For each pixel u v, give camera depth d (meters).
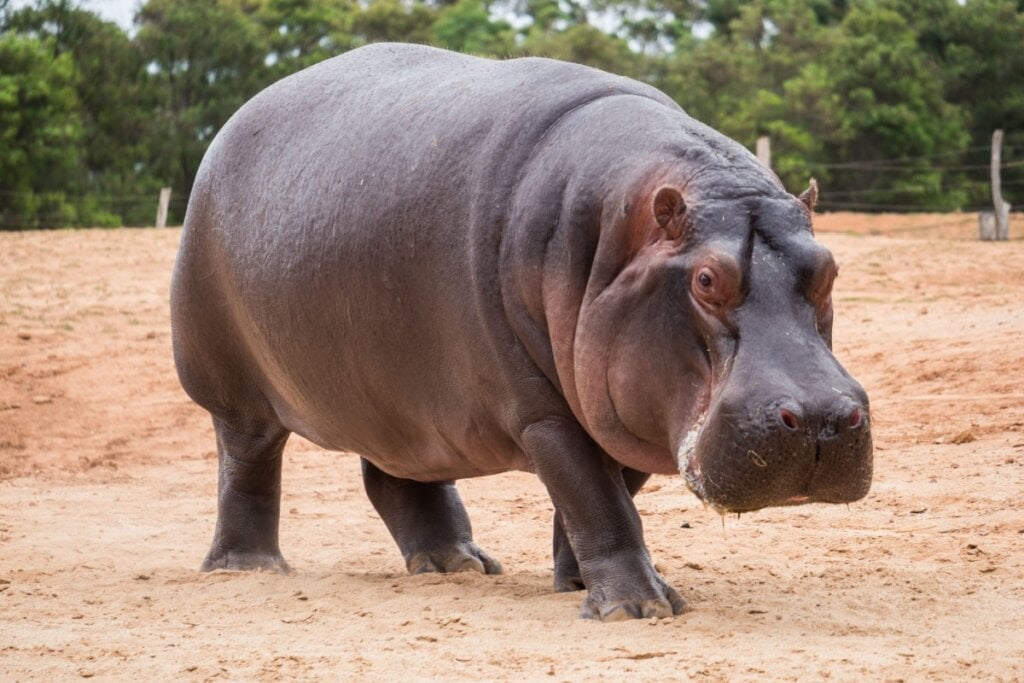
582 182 13.56
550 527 21.20
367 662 11.93
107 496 26.92
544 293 13.77
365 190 15.70
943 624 13.15
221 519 19.02
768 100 140.88
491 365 14.46
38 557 20.11
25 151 121.19
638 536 14.05
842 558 16.89
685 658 11.66
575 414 13.79
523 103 14.73
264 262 16.94
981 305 41.03
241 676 11.61
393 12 180.75
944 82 150.88
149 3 151.62
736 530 19.17
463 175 14.80
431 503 18.38
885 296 45.38
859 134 140.75
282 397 17.98
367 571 18.75
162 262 60.81
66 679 11.78
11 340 43.44
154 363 40.97
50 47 130.50
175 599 16.31
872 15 157.62
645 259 12.71
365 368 15.92
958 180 141.12
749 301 12.01
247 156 17.73
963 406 26.95
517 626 13.41
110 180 132.50
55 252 63.97
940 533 18.03
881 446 24.47
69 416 36.06
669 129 13.45
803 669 11.20
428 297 15.03
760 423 11.39
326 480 27.30
